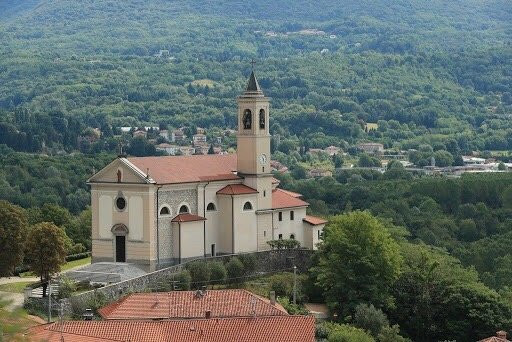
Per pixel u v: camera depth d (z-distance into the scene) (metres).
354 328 169.25
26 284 183.38
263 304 157.62
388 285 196.12
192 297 158.62
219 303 157.25
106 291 175.25
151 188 197.12
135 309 155.00
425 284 196.38
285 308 181.88
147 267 197.75
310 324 146.00
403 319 195.12
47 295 170.50
